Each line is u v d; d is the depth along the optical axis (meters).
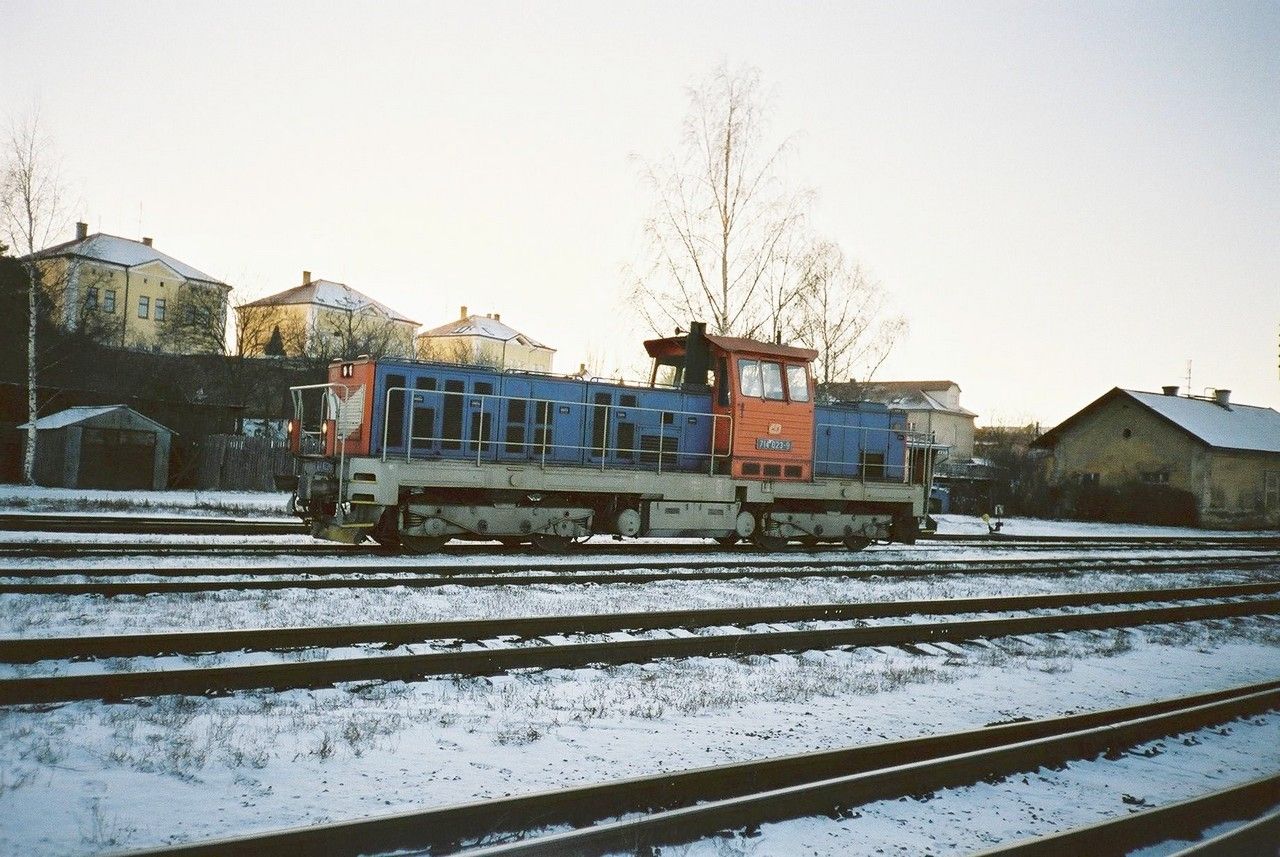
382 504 14.50
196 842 3.84
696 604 11.31
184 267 71.19
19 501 23.33
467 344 83.38
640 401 17.11
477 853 3.88
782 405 18.08
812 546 19.92
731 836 4.54
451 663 7.47
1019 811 5.18
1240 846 4.53
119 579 10.91
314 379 47.12
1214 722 7.11
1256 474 43.16
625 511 16.58
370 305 73.88
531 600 10.84
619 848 4.24
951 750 6.11
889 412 20.31
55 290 42.75
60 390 34.59
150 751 5.34
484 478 15.30
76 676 6.23
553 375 16.50
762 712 6.94
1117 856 4.61
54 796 4.64
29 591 9.58
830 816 4.90
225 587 10.37
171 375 48.91
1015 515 45.66
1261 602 13.62
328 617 9.30
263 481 33.19
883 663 9.02
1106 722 6.95
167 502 25.28
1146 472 43.00
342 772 5.21
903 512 20.38
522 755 5.66
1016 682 8.46
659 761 5.66
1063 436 46.69
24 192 31.31
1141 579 16.84
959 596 13.66
